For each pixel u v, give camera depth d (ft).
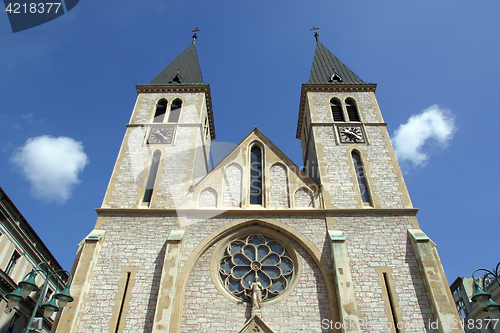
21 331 108.68
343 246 72.02
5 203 101.50
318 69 128.47
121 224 77.51
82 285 66.59
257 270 72.38
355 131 99.60
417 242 72.64
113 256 72.43
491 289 101.50
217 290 69.05
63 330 61.31
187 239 75.05
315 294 68.33
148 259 72.13
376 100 109.29
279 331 63.87
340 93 112.16
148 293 67.56
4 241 102.89
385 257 72.33
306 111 117.19
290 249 75.00
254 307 65.41
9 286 101.04
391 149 94.43
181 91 114.11
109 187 85.81
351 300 64.54
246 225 78.18
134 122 103.14
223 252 75.15
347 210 79.46
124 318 64.49
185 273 69.72
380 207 81.71
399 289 68.03
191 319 65.16
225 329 64.28
